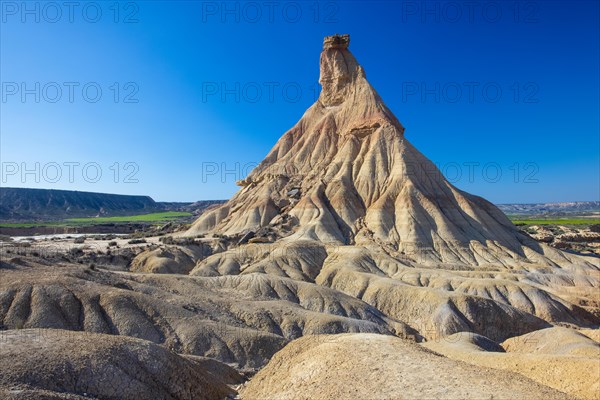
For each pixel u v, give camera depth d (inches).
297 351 1137.4
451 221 3804.1
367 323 1932.8
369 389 794.8
